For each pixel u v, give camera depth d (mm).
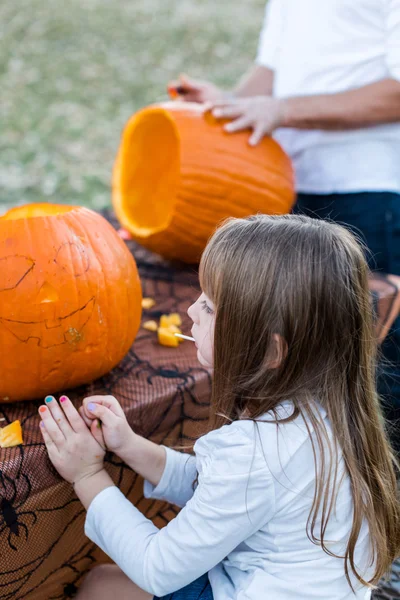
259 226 1120
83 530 1283
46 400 1160
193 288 1844
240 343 1101
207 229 1856
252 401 1130
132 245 2131
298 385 1098
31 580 1213
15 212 1405
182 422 1404
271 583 1075
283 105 1892
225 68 6867
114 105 5840
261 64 2322
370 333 1156
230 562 1142
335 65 1966
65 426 1154
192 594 1148
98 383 1363
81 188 4305
